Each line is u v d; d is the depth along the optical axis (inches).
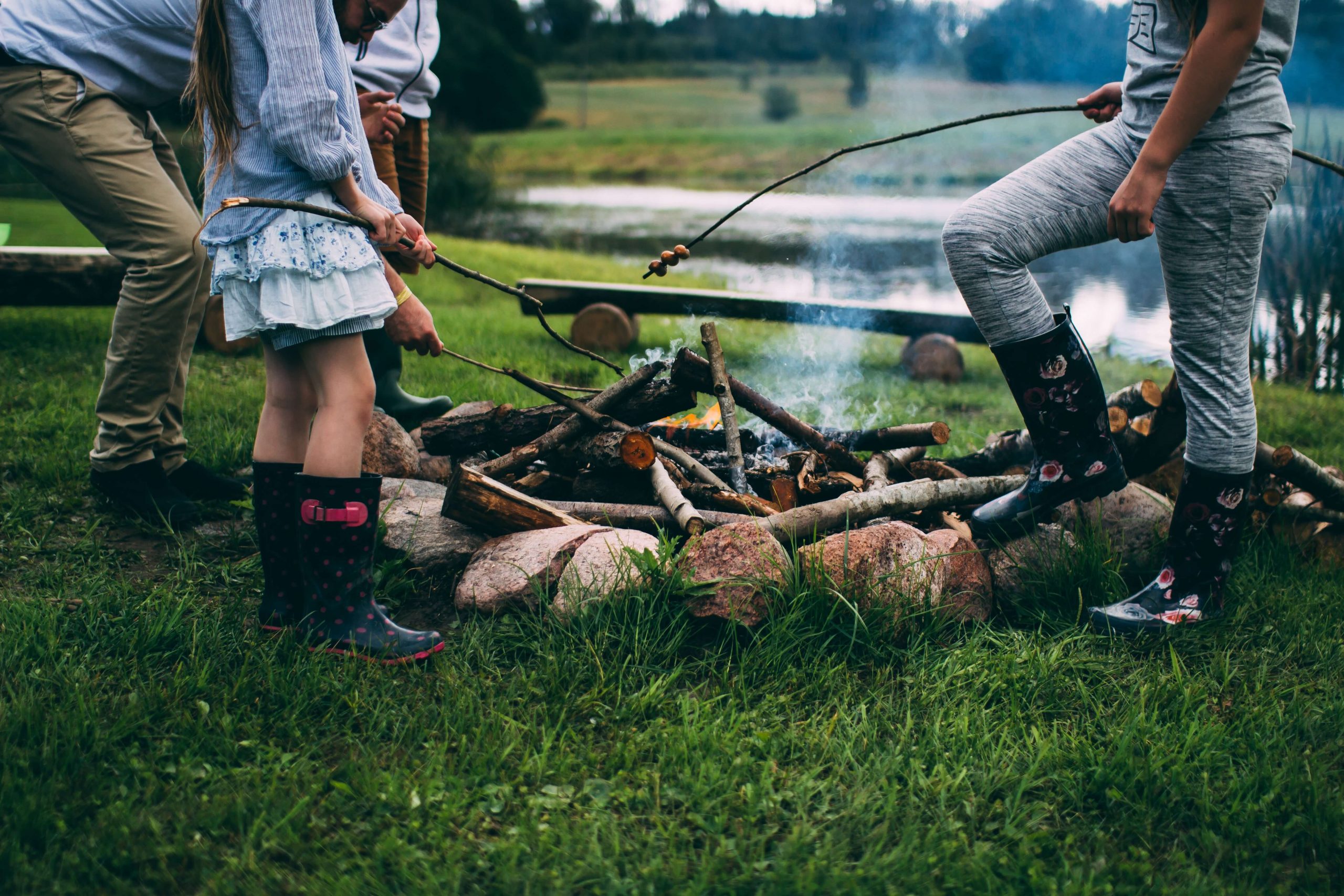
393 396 183.5
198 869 69.2
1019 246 104.1
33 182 599.8
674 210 949.2
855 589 105.3
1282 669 103.2
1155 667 101.4
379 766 80.4
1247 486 106.2
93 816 73.0
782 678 96.1
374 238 95.8
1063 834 77.5
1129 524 123.7
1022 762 84.7
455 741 84.4
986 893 69.1
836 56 2748.5
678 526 120.9
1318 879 72.0
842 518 117.0
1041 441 110.5
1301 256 330.6
